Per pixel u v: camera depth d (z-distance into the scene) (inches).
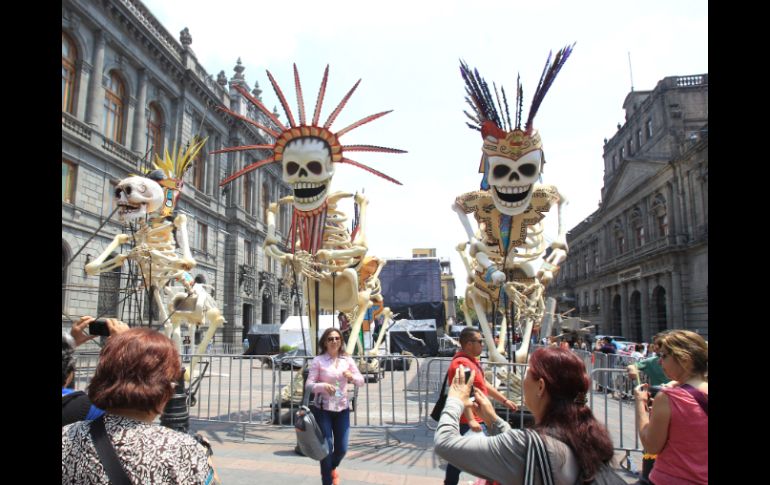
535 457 77.2
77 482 67.7
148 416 77.4
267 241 358.6
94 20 857.5
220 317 403.5
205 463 74.1
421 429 313.7
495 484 94.9
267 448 265.1
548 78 266.1
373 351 653.3
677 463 113.5
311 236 333.7
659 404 117.9
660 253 1414.9
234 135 1446.9
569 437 78.7
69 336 115.3
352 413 382.6
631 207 1697.8
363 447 272.4
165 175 357.7
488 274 304.5
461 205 336.2
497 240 329.1
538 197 321.7
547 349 89.1
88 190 833.5
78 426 74.0
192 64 1189.7
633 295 1729.8
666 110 1551.4
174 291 402.6
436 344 920.3
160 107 1096.8
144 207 324.5
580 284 2324.1
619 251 1876.2
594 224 2116.1
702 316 1270.9
